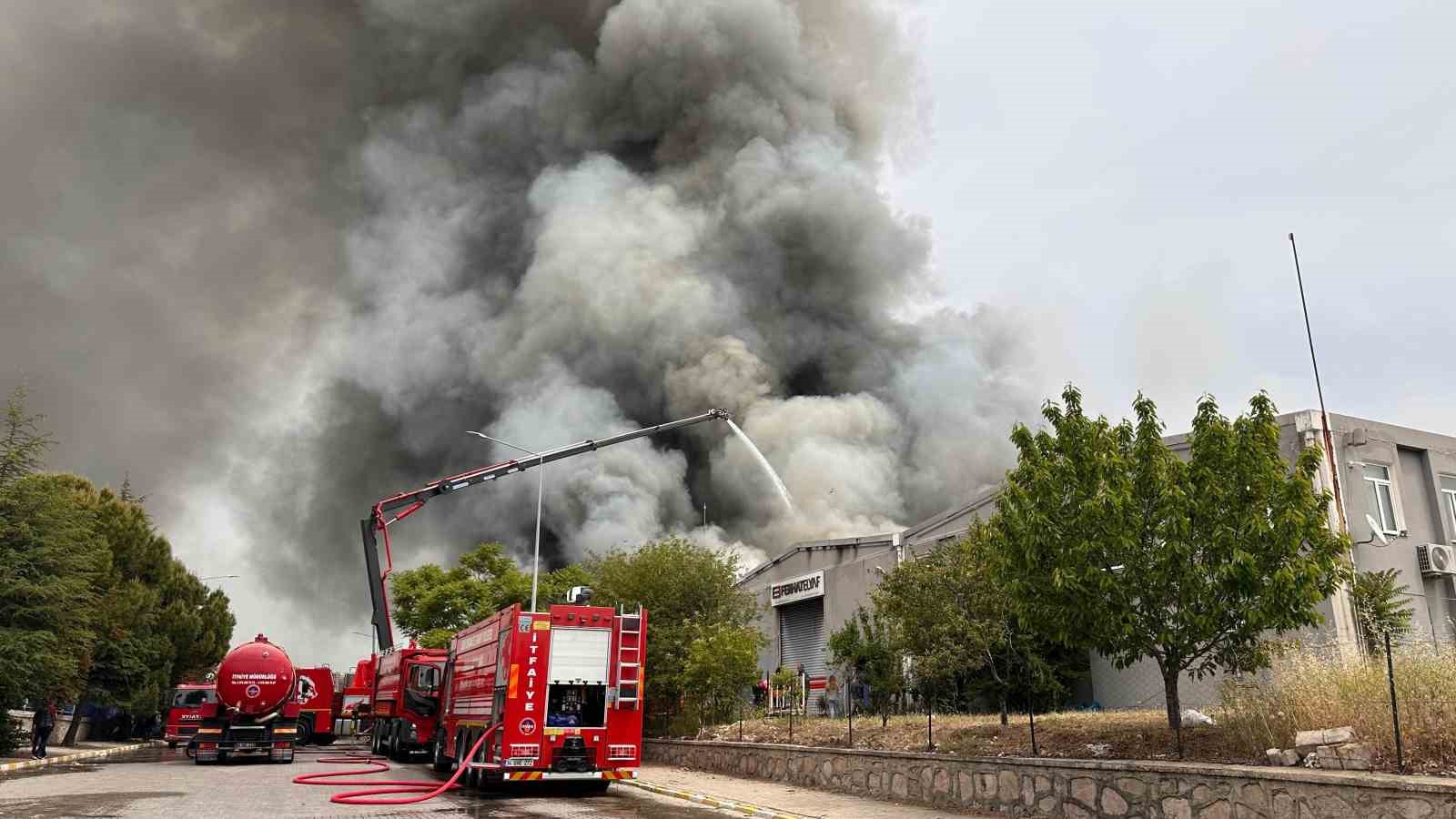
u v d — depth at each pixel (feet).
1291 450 71.31
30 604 96.58
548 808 54.80
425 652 99.96
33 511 99.35
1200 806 37.01
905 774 54.13
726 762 77.66
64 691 106.83
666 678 94.02
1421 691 36.09
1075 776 42.65
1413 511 76.43
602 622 65.31
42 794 59.77
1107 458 44.91
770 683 103.50
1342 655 41.01
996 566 48.80
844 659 83.87
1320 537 41.86
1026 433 48.60
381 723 110.42
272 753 94.99
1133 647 45.27
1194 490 44.19
